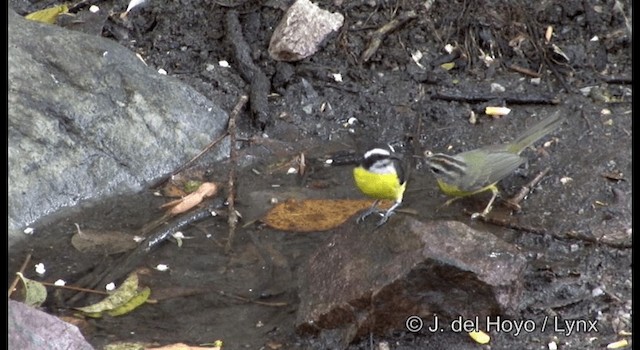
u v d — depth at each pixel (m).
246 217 12.04
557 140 13.27
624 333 10.34
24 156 12.12
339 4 14.87
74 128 12.48
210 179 12.88
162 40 14.59
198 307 10.61
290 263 11.24
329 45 14.52
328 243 10.69
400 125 13.76
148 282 10.97
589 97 13.98
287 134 13.59
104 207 12.30
